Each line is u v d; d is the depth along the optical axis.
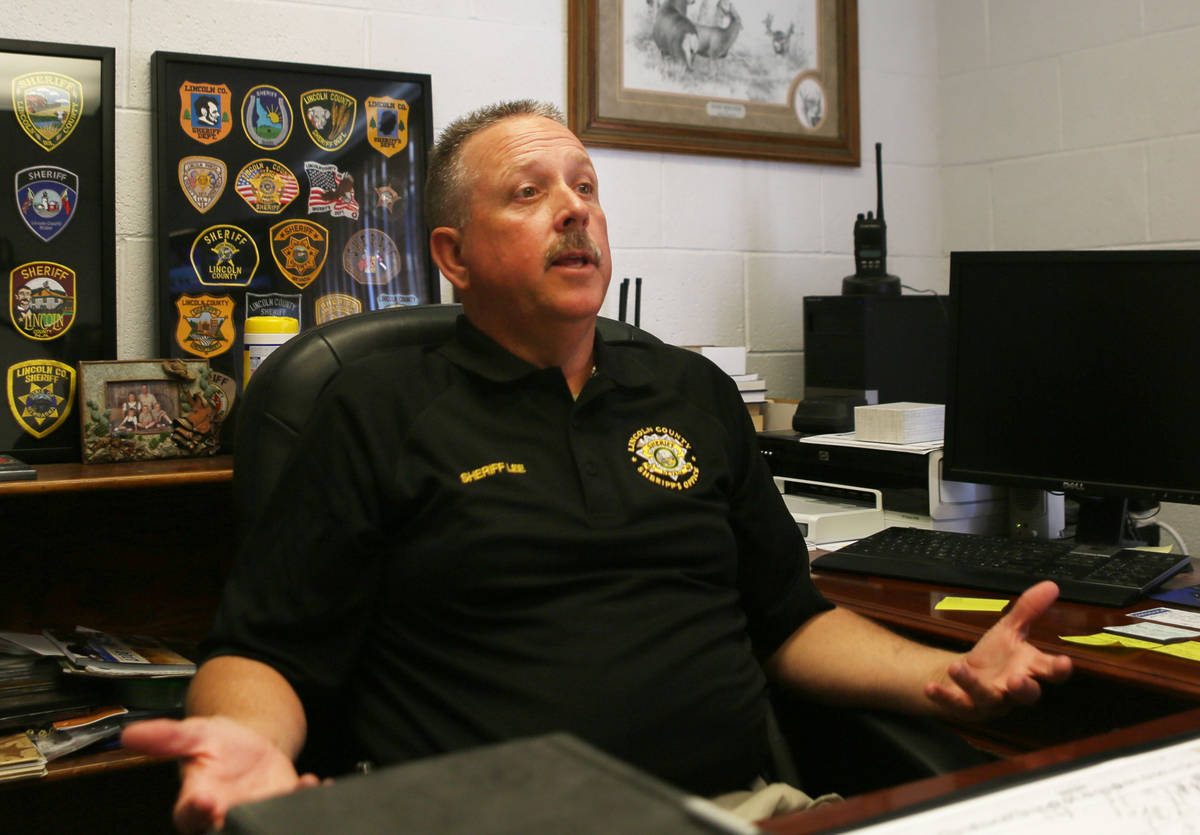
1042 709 1.27
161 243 1.78
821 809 0.60
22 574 1.73
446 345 1.18
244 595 1.02
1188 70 2.16
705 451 1.18
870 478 1.75
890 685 1.04
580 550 1.04
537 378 1.13
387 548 1.06
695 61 2.29
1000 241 2.52
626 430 1.15
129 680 1.55
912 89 2.59
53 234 1.71
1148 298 1.41
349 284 1.93
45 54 1.71
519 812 0.45
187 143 1.80
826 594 1.36
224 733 0.69
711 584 1.12
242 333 1.84
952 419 1.58
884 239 2.30
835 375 2.20
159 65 1.78
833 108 2.46
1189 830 0.58
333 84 1.92
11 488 1.38
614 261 2.22
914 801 0.60
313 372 1.19
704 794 1.03
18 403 1.68
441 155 1.23
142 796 1.83
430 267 2.00
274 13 1.90
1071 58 2.36
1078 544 1.49
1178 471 1.39
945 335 2.24
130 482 1.47
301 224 1.89
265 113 1.87
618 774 0.49
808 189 2.46
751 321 2.39
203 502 1.86
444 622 1.03
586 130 2.17
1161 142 2.21
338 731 1.09
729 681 1.05
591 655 0.99
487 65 2.08
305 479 1.06
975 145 2.56
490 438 1.09
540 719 0.96
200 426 1.72
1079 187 2.36
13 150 1.69
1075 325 1.47
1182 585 1.34
